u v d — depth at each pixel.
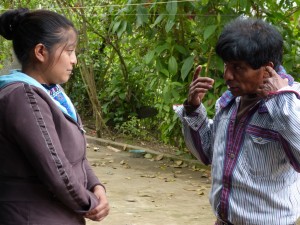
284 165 2.11
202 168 6.72
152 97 9.11
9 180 2.06
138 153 7.66
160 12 6.25
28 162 2.04
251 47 1.99
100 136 8.80
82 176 2.22
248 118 2.15
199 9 6.04
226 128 2.22
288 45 5.85
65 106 2.24
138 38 7.02
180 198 5.36
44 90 2.09
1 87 2.07
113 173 6.41
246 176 2.12
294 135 1.96
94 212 2.16
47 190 2.07
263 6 5.99
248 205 2.12
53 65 2.16
